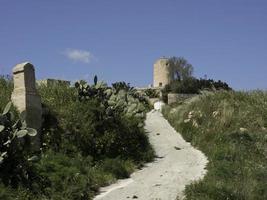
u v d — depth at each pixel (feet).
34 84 54.13
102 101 66.23
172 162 61.36
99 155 57.52
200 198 43.70
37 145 51.47
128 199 44.42
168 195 45.68
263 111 75.20
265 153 62.49
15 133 43.75
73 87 67.31
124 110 70.90
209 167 55.98
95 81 68.54
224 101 80.38
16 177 42.22
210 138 69.87
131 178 53.52
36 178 43.27
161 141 74.79
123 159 59.06
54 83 70.64
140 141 67.62
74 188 43.80
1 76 65.57
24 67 53.06
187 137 75.46
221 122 72.69
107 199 44.29
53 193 42.32
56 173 45.62
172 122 90.07
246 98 81.97
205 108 81.05
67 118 58.54
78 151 55.21
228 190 45.65
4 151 42.91
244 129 69.26
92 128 59.67
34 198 40.50
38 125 53.36
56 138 54.90
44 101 61.05
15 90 53.72
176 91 169.17
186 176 53.31
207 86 171.94
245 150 62.44
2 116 43.98
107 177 50.90
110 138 60.29
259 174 53.16
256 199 46.29
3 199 38.40
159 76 241.14
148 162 61.98
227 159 58.90
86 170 50.08
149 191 47.11
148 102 132.98
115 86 124.88
